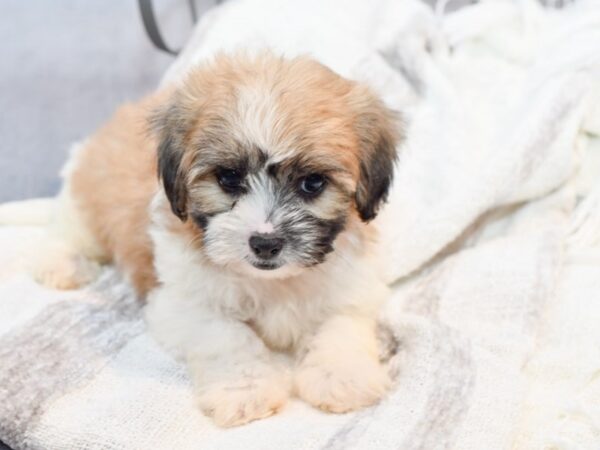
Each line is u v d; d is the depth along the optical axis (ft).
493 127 1.56
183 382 1.07
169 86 1.38
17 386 1.05
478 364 1.03
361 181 1.08
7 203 1.65
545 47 1.64
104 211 1.34
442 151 1.49
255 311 1.16
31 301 1.27
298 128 0.99
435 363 1.04
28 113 1.99
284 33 1.67
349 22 1.72
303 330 1.17
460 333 1.10
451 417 0.95
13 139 1.94
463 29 1.74
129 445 0.95
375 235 1.22
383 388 1.03
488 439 0.93
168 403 1.02
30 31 2.08
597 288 1.23
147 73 2.06
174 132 1.06
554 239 1.32
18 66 2.05
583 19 1.60
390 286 1.32
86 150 1.44
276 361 1.14
